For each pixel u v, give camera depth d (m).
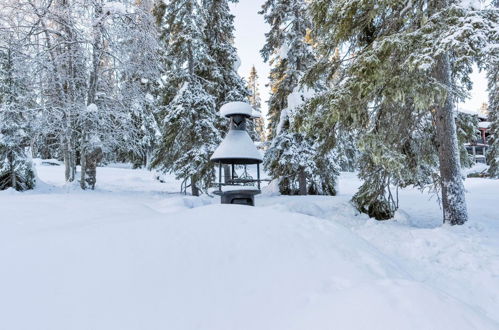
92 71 12.51
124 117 13.27
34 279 2.68
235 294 2.64
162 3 14.47
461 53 5.13
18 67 11.27
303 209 9.80
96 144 12.40
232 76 15.80
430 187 8.27
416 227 7.57
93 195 11.12
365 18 7.25
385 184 8.53
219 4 15.77
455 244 5.63
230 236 3.52
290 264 3.09
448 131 7.14
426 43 5.44
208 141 13.34
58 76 11.72
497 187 15.85
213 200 11.45
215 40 16.02
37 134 12.09
